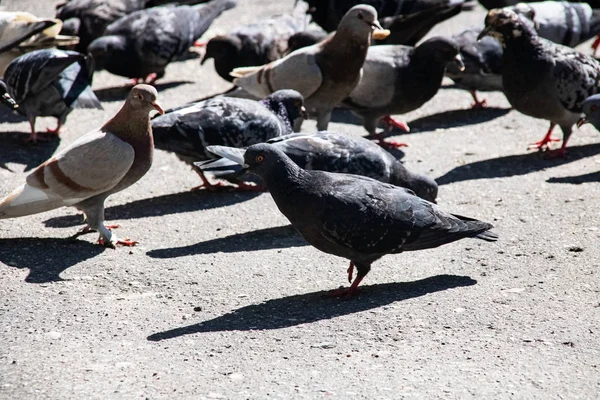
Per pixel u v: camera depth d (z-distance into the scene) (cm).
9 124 1366
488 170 1161
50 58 1212
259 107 1106
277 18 1603
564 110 1189
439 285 793
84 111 1427
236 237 950
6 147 1250
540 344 670
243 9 2062
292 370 638
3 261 867
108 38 1516
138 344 686
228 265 864
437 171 1162
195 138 1057
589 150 1238
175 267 858
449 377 621
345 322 721
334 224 755
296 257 886
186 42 1573
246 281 823
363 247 762
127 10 1675
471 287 785
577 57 1195
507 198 1045
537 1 1717
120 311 754
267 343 685
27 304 764
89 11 1633
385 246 766
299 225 777
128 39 1518
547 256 853
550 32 1496
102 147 891
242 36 1518
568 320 709
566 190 1061
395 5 1578
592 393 597
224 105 1084
